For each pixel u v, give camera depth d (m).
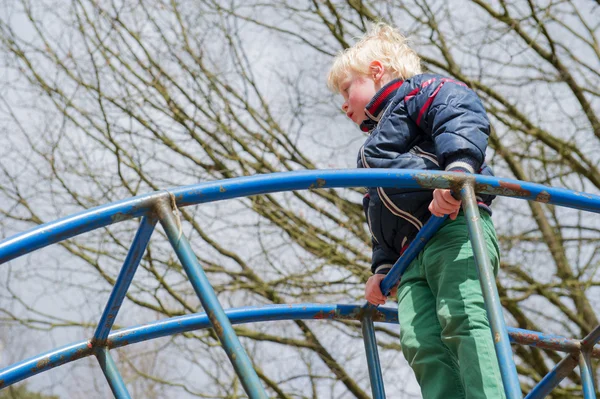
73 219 1.91
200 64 8.21
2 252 1.82
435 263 2.44
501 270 7.45
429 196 2.50
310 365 7.98
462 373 2.24
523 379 7.71
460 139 2.36
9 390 7.79
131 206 1.97
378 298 2.79
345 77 3.01
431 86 2.56
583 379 2.80
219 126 8.09
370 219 2.70
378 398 2.82
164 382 7.76
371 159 2.58
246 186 2.08
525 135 7.83
